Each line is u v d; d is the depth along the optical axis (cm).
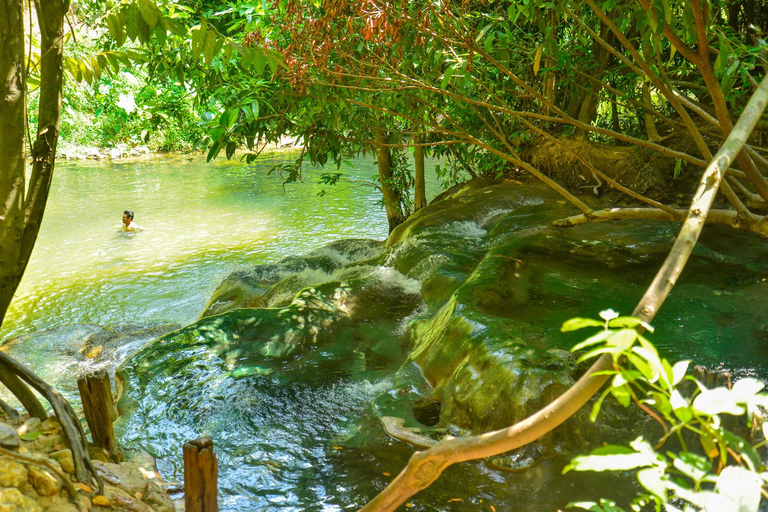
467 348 475
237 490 387
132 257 1118
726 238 675
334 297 645
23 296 928
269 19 550
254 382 510
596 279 605
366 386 509
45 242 1215
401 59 487
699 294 555
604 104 1116
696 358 448
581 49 602
